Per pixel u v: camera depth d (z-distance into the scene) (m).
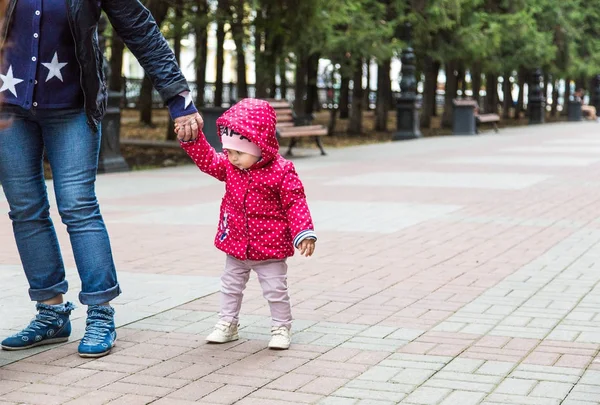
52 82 5.05
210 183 14.16
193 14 18.22
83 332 5.61
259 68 20.05
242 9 18.14
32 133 5.18
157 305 6.27
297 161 18.33
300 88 24.08
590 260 7.95
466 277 7.23
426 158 19.05
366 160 18.56
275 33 18.72
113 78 19.95
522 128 35.00
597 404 4.25
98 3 5.00
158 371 4.81
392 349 5.21
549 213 10.83
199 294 6.60
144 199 12.16
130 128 28.20
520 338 5.43
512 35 31.53
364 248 8.51
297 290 6.77
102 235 5.23
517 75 47.94
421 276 7.27
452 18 27.50
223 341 5.35
